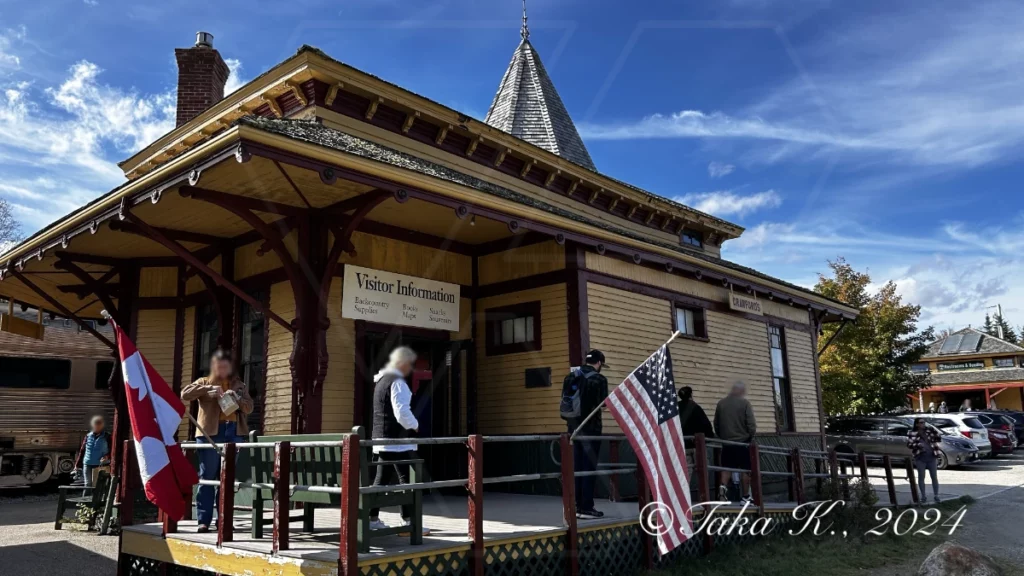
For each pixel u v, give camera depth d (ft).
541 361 30.71
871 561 26.45
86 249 31.53
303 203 25.70
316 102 30.09
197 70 42.86
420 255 30.50
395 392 18.62
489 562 17.95
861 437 71.26
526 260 31.96
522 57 53.11
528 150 37.96
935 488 42.83
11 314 38.24
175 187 21.98
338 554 15.53
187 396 20.63
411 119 32.89
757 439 41.16
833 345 86.43
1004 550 29.45
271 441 19.01
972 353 151.33
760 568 23.95
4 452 50.75
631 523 22.26
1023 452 94.89
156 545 20.24
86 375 55.42
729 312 41.27
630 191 44.16
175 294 33.53
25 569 24.91
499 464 31.32
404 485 16.20
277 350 27.12
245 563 17.04
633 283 33.63
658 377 21.33
